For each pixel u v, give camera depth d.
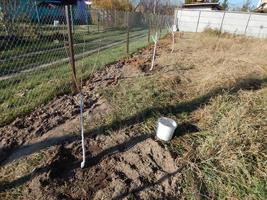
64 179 2.06
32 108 3.33
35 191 1.92
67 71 5.01
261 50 7.95
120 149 2.49
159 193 1.97
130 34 14.67
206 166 2.25
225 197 1.95
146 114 3.21
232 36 13.93
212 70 5.18
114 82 4.50
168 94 3.88
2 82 4.27
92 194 1.93
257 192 1.96
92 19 15.93
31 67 5.34
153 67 5.74
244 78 4.60
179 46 9.12
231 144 2.43
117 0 23.16
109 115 3.13
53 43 8.06
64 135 2.69
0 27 6.69
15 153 2.39
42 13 6.23
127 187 2.00
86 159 2.31
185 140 2.69
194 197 1.95
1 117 3.02
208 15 17.44
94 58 6.54
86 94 3.91
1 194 1.89
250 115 3.01
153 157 2.39
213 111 3.22
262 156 2.32
